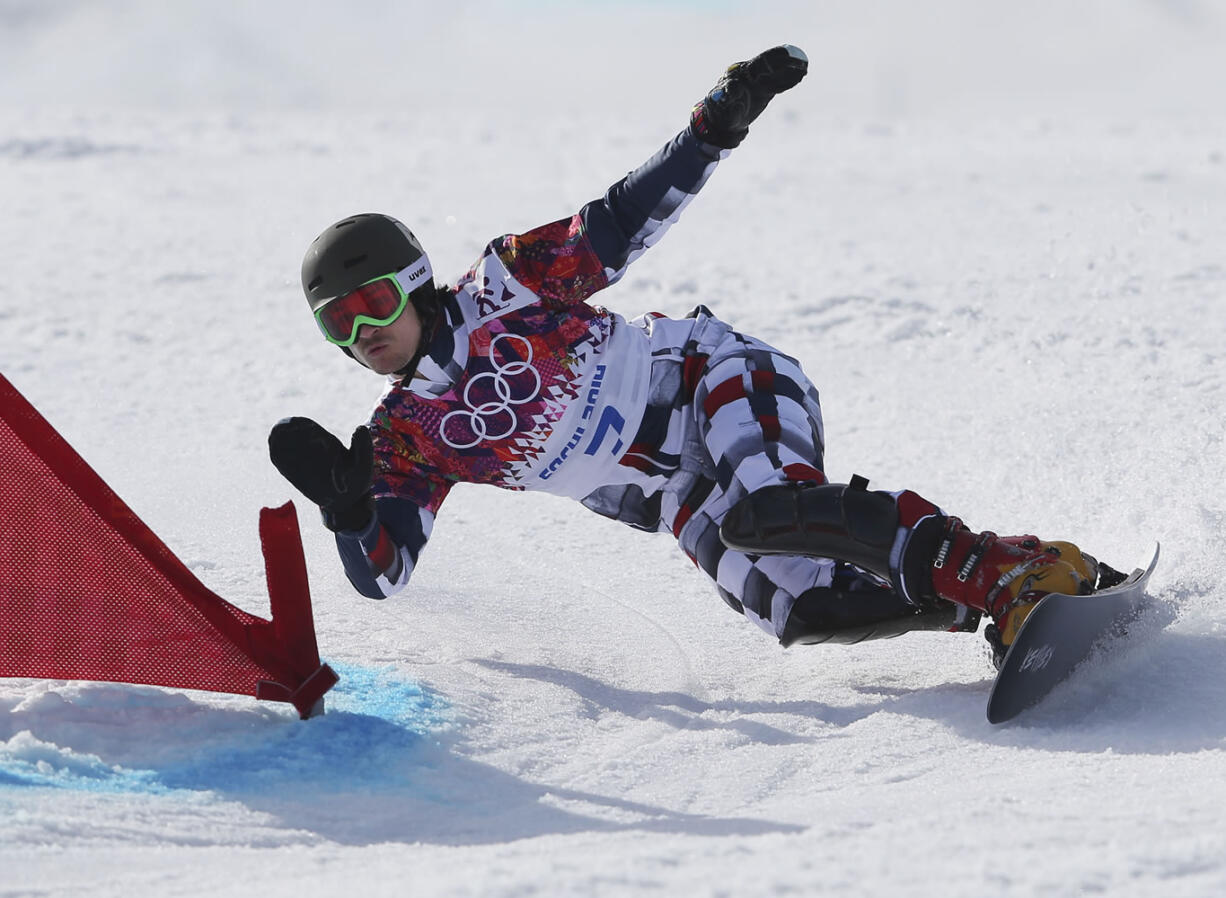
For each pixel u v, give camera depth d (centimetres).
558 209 4162
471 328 1034
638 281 3044
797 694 1093
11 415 937
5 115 7800
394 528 1043
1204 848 666
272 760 898
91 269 3434
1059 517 1511
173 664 974
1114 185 4250
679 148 1018
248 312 2980
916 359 2361
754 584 1091
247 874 716
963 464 1761
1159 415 1866
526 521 1638
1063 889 628
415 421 1052
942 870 656
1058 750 924
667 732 1005
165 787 851
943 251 3288
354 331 998
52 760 863
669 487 1113
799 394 1105
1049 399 2025
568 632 1252
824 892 634
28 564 958
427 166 5309
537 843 759
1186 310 2494
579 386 1059
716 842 727
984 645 1194
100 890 684
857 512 1001
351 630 1207
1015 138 5934
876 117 7694
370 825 820
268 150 5950
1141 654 1065
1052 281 2858
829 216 3916
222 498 1672
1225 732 924
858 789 878
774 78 1005
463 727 976
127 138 6347
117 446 1959
